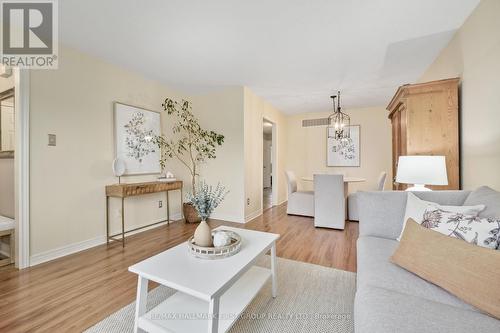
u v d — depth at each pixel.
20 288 1.85
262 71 3.22
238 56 2.77
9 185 2.50
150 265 1.32
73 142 2.59
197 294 1.06
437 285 1.09
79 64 2.64
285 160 6.08
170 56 2.78
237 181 3.97
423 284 1.12
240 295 1.46
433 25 2.12
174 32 2.27
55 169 2.44
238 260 1.38
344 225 3.63
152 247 2.75
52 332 1.38
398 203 1.76
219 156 4.11
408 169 2.04
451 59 2.37
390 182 5.10
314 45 2.50
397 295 1.01
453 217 1.28
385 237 1.74
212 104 4.17
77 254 2.54
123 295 1.77
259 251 1.52
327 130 5.70
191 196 1.60
